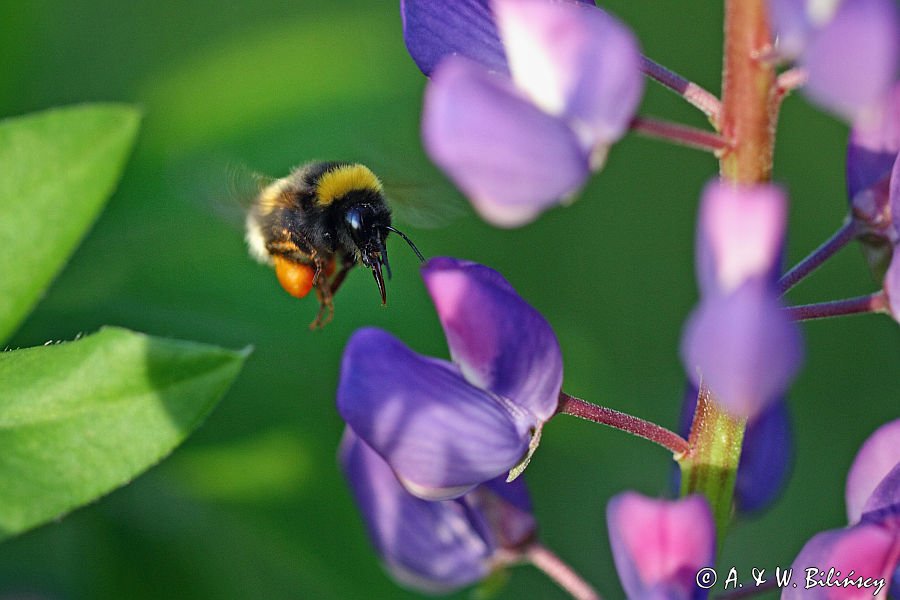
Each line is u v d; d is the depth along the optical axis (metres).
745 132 0.30
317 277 0.34
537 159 0.29
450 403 0.31
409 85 0.36
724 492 0.31
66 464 0.29
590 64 0.29
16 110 0.35
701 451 0.31
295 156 0.34
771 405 0.32
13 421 0.29
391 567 0.33
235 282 0.34
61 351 0.30
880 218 0.30
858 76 0.28
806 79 0.28
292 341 0.34
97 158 0.30
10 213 0.30
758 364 0.28
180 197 0.34
